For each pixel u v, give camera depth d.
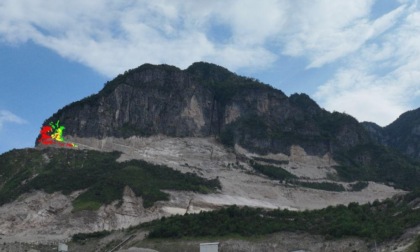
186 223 187.38
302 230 173.00
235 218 188.50
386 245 150.00
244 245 169.75
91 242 197.62
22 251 186.00
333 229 166.25
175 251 171.12
